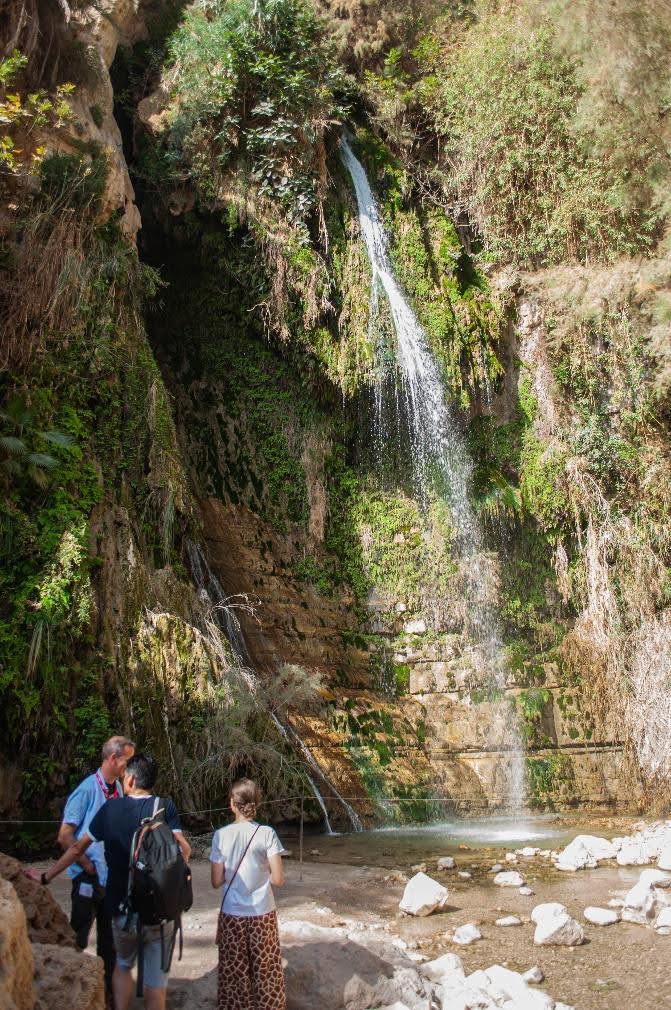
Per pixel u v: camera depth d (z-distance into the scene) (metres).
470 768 15.12
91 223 12.60
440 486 17.33
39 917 4.47
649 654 16.11
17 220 11.70
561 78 17.47
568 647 16.72
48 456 10.45
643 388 17.44
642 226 16.34
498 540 17.83
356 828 12.71
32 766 9.44
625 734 15.78
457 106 19.02
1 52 12.08
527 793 15.19
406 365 17.44
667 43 13.27
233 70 16.34
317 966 5.32
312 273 16.50
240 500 16.20
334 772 13.18
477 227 19.30
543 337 18.36
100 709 10.02
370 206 18.33
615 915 7.20
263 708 12.23
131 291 13.22
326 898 7.84
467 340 18.53
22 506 10.39
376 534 17.17
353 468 17.67
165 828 4.25
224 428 16.47
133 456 12.26
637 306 16.83
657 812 14.91
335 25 18.77
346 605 16.73
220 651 11.98
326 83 17.59
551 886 8.60
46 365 11.24
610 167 16.20
